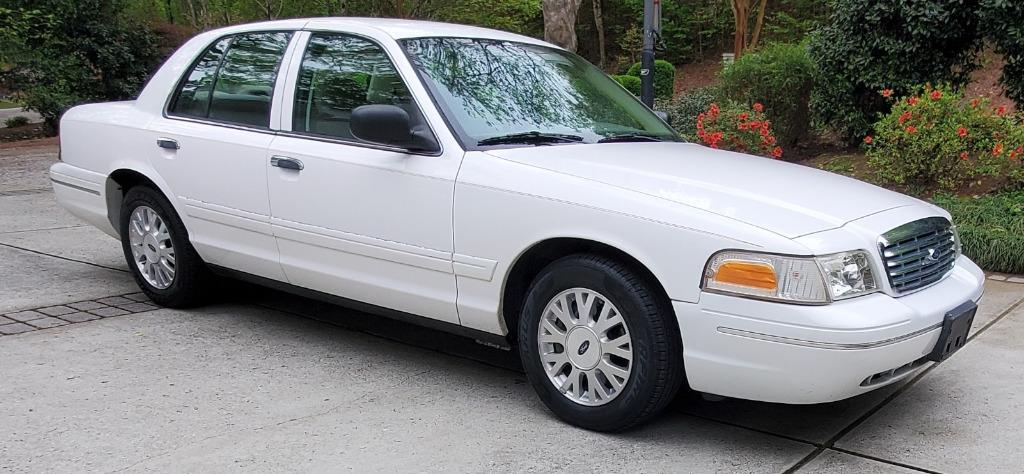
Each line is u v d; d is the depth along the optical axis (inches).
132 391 160.4
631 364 137.7
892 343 126.4
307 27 185.3
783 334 124.0
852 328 122.6
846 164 401.1
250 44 194.5
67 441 138.5
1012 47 364.8
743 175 151.8
